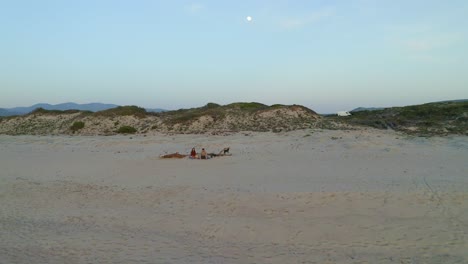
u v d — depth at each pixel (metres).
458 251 7.61
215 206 11.17
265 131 34.28
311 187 12.75
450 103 47.69
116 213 10.87
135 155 22.81
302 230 9.11
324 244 8.26
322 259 7.47
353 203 10.89
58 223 9.98
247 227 9.41
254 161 19.42
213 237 8.85
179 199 12.09
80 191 13.56
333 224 9.41
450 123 34.97
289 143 26.28
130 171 17.25
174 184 14.18
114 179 15.53
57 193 13.30
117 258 7.56
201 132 35.41
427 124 35.66
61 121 45.12
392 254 7.61
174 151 24.50
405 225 9.16
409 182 13.18
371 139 26.41
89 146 27.97
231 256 7.70
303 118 39.25
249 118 39.72
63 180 15.48
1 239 8.70
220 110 42.97
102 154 23.59
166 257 7.63
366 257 7.50
